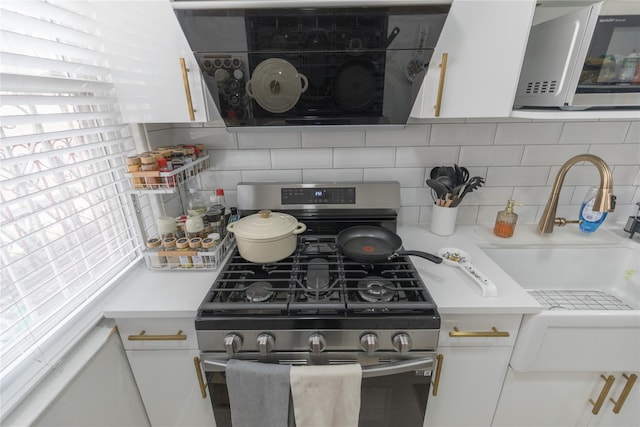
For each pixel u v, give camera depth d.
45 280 0.76
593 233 1.32
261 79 0.87
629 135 1.26
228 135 1.27
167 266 1.06
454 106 0.94
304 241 1.21
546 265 1.30
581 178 1.34
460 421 1.05
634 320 0.84
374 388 0.91
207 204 1.35
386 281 0.94
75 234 0.87
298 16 0.74
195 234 1.08
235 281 0.95
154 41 0.85
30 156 0.68
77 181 0.82
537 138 1.27
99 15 0.83
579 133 1.26
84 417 0.79
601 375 0.95
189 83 0.89
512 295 0.90
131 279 1.02
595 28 0.80
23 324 0.72
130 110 0.93
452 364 0.95
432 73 0.91
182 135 1.27
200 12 0.72
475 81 0.90
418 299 0.87
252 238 0.97
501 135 1.27
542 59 0.96
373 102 0.93
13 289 0.69
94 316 0.88
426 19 0.75
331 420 0.84
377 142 1.29
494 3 0.82
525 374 0.97
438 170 1.26
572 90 0.87
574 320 0.85
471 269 1.00
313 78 0.87
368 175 1.34
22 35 0.66
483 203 1.39
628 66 0.84
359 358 0.86
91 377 0.81
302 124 0.98
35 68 0.70
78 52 0.81
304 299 0.88
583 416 1.03
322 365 0.85
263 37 0.79
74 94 0.86
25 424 0.63
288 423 0.86
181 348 0.92
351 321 0.80
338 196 1.28
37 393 0.69
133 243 1.13
